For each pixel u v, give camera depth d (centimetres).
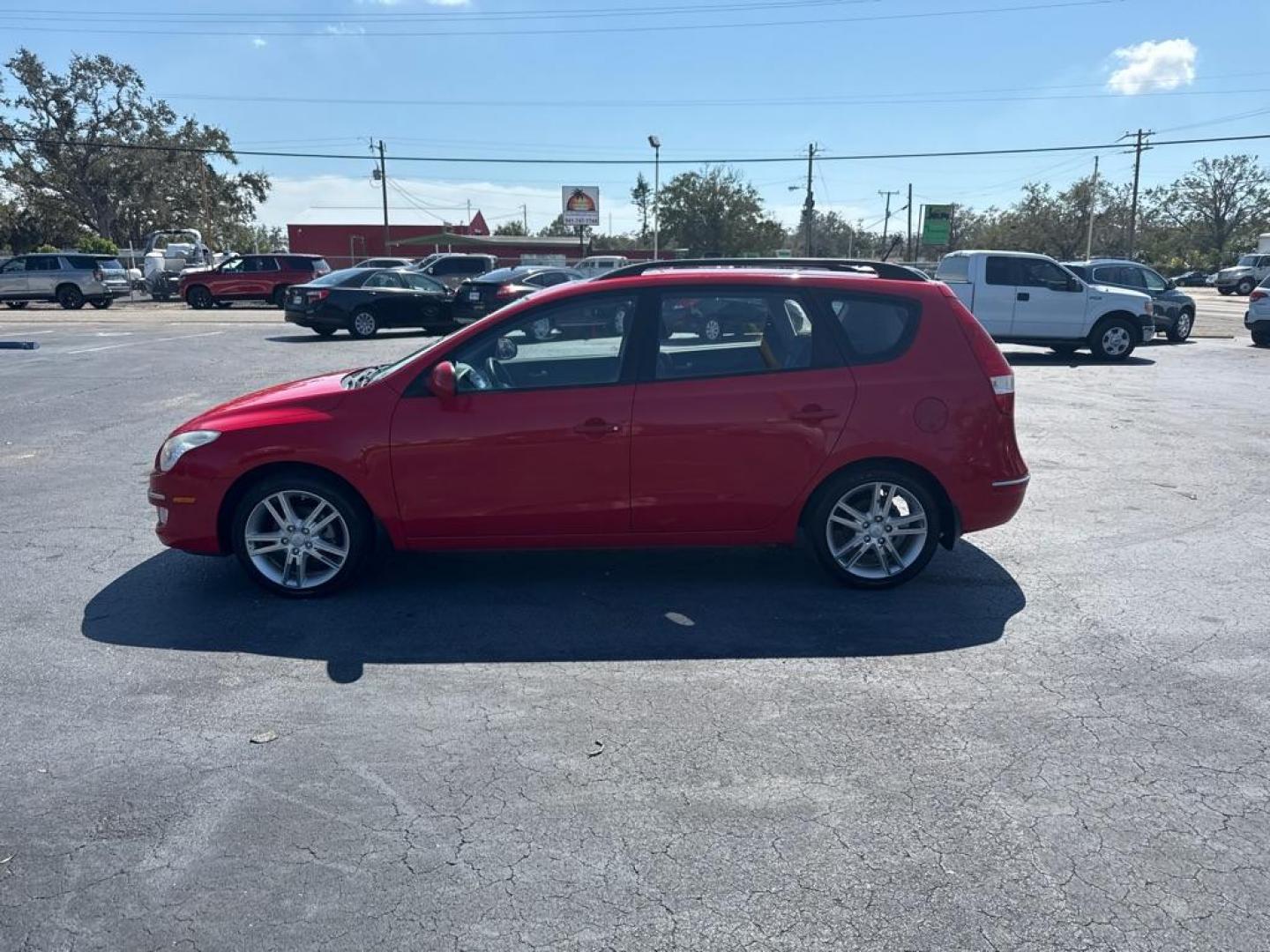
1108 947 271
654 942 273
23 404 1166
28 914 284
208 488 515
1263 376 1518
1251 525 677
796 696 419
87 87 6194
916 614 512
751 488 518
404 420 508
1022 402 1229
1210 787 350
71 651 464
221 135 6762
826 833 323
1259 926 279
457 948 271
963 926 279
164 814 333
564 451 508
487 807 337
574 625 496
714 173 7200
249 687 428
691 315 516
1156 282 2133
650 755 371
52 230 6500
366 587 549
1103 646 472
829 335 520
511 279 2300
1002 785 351
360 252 7150
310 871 304
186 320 2658
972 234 8381
